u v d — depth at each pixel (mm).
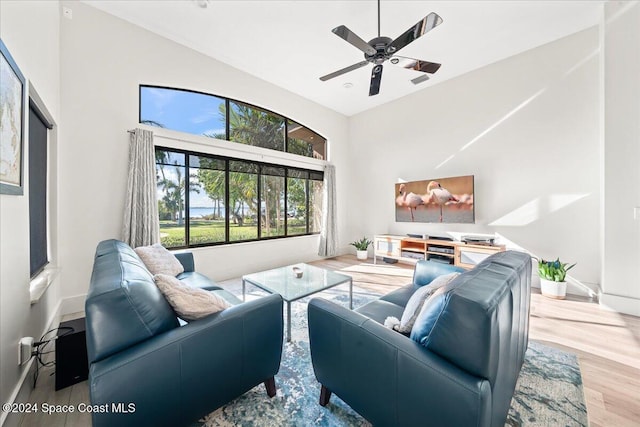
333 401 1403
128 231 2752
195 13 2707
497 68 3592
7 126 1213
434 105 4277
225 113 3771
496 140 3621
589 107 2932
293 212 4785
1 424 1124
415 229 4535
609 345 1949
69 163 2488
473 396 770
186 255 2695
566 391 1467
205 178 3598
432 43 3160
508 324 987
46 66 2012
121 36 2791
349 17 2729
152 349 994
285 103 4414
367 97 4746
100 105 2662
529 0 2508
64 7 2457
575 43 2998
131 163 2781
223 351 1193
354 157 5547
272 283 2406
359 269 4301
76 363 1518
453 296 885
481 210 3773
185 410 1094
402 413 970
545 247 3242
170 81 3131
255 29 2932
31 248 1868
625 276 2510
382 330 1075
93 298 947
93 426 885
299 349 1942
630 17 2424
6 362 1193
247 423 1249
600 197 2828
